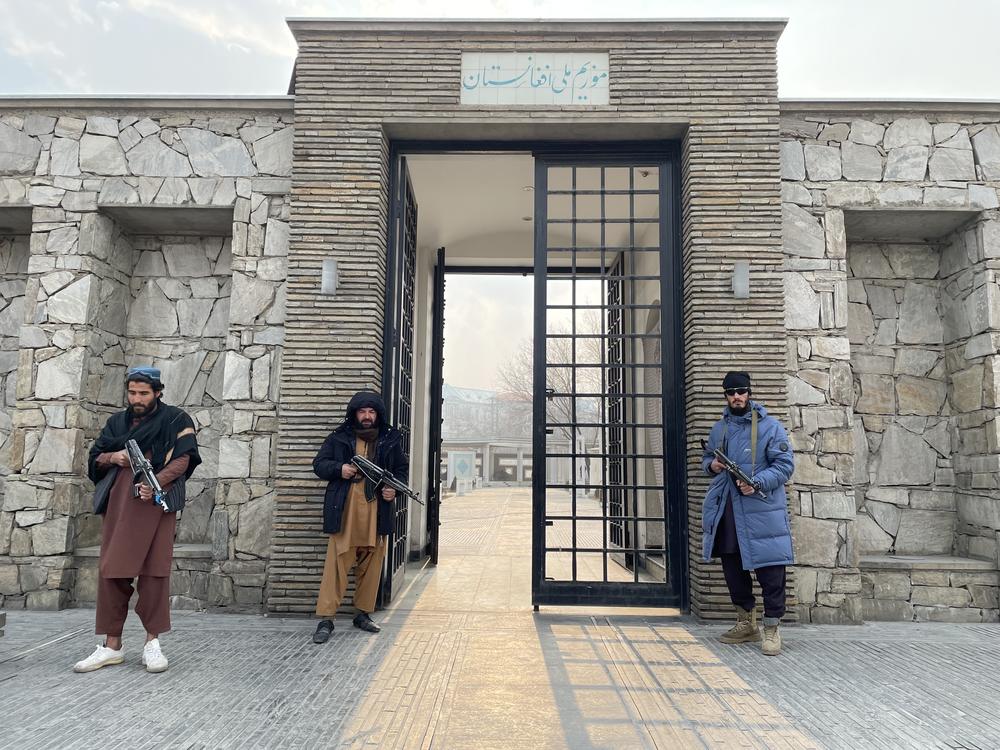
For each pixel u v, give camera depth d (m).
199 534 5.86
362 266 5.32
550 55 5.52
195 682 3.56
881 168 5.52
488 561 7.90
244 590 5.18
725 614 4.93
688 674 3.79
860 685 3.62
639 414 7.58
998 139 5.55
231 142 5.66
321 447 4.73
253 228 5.56
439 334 8.42
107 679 3.60
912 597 5.19
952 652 4.26
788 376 5.30
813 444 5.22
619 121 5.41
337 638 4.45
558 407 19.83
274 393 5.38
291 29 5.53
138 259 6.17
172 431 3.95
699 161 5.37
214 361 6.04
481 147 5.74
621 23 5.45
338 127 5.45
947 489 5.76
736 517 4.35
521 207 7.86
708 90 5.42
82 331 5.48
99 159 5.66
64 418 5.39
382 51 5.51
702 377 5.18
